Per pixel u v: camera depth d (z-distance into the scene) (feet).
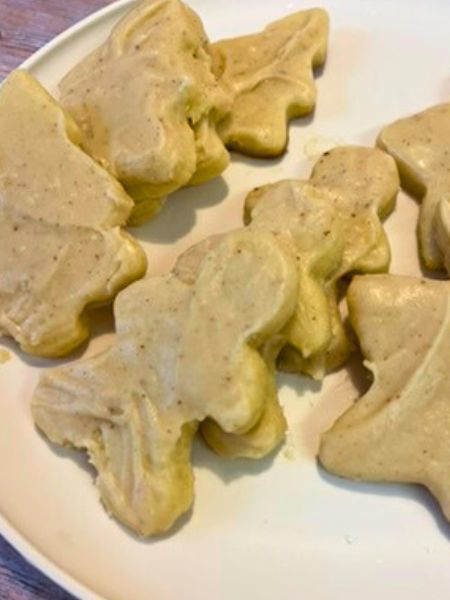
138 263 0.65
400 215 0.71
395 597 0.55
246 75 0.76
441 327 0.59
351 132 0.75
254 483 0.60
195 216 0.72
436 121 0.72
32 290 0.65
